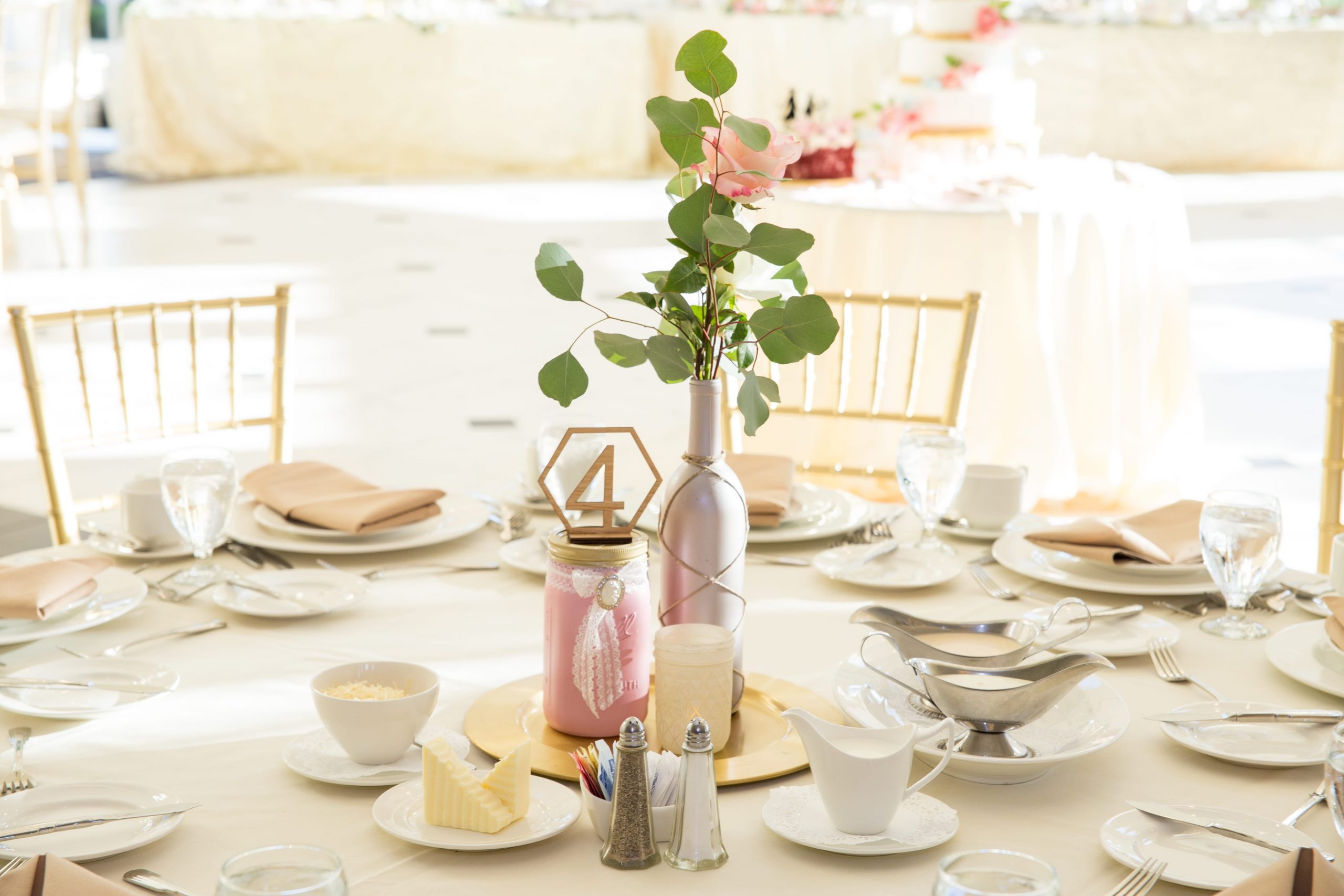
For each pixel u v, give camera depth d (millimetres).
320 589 1372
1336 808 829
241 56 9461
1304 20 10430
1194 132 10383
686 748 862
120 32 10234
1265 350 5121
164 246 6887
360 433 4102
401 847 883
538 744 1021
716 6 9828
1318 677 1153
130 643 1234
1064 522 1661
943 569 1458
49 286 5867
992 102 3738
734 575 1067
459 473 3715
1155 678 1202
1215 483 3688
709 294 1032
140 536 1482
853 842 868
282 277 6227
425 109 9828
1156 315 3535
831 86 9266
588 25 9805
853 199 3443
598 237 7246
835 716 1081
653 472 1059
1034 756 997
